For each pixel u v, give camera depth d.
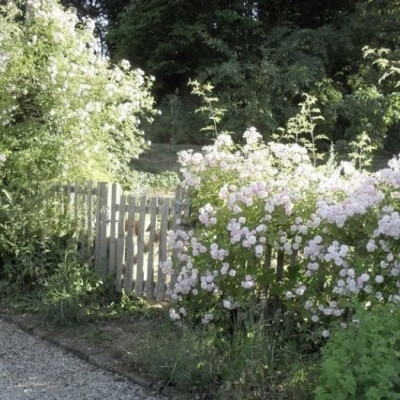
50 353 4.38
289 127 6.11
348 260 3.80
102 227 5.48
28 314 5.11
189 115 16.09
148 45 18.73
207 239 4.31
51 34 6.70
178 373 3.75
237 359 3.73
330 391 2.80
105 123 6.75
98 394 3.72
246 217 4.20
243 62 16.50
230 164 4.50
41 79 6.53
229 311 4.36
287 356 3.70
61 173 6.14
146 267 5.25
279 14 18.80
